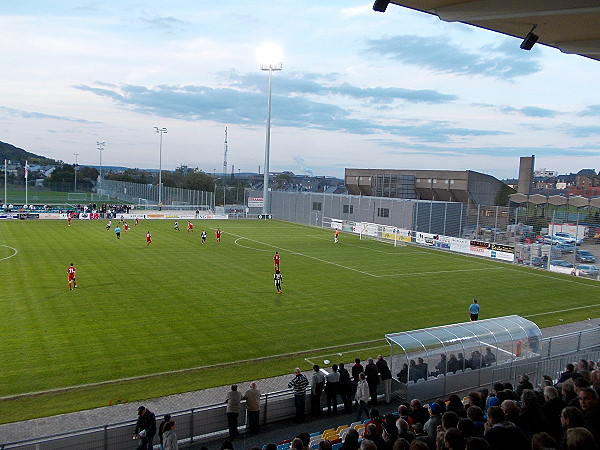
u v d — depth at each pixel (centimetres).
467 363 1734
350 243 5672
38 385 1662
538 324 2630
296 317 2559
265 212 8581
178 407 1539
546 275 4172
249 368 1880
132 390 1652
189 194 9638
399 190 8156
